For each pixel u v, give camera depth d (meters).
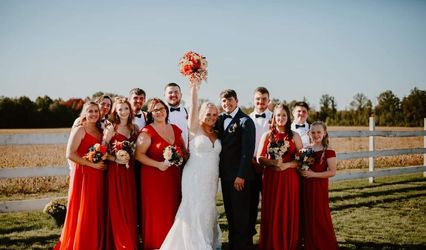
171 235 4.70
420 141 30.00
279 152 4.72
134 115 5.51
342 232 6.05
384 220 6.74
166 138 4.92
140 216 5.12
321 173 4.88
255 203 5.49
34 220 6.86
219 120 5.18
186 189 4.79
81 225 4.59
